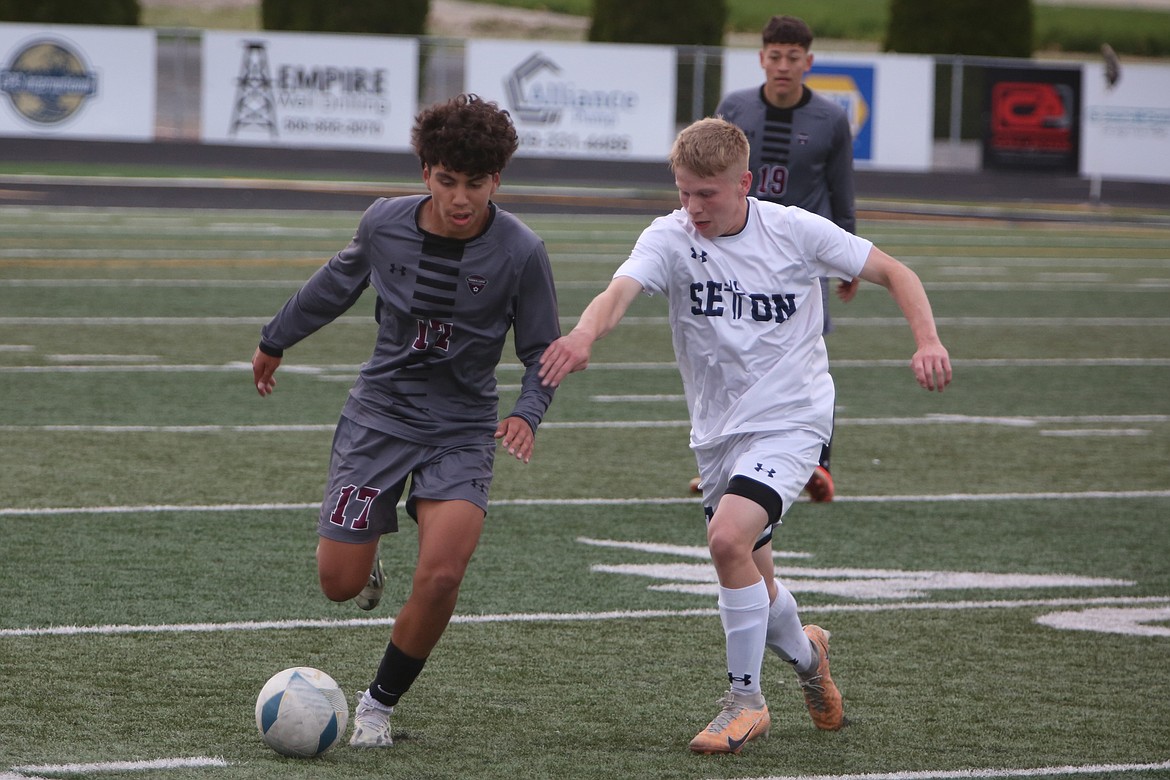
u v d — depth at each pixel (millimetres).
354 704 19750
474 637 23172
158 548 27984
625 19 152375
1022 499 34656
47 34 123688
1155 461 39469
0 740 17797
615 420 43750
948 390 50250
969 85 129625
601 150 126750
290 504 31906
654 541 29844
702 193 18484
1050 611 25516
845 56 127188
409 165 134750
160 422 40844
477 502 18156
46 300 63875
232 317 61094
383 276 18547
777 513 18438
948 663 22438
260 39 124750
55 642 22094
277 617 23828
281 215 102625
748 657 18219
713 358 19000
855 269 18719
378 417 18625
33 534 28781
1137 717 19938
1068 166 130000
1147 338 63281
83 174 120688
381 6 151625
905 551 29641
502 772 17172
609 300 18156
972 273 85250
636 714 19688
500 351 18812
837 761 17953
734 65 127062
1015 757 18234
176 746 17719
